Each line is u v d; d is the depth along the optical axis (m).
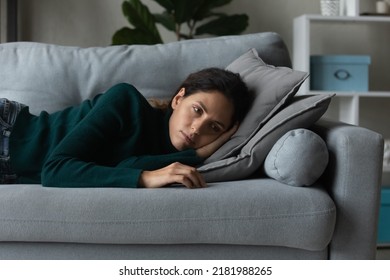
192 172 1.42
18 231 1.35
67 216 1.34
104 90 1.98
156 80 1.99
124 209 1.34
